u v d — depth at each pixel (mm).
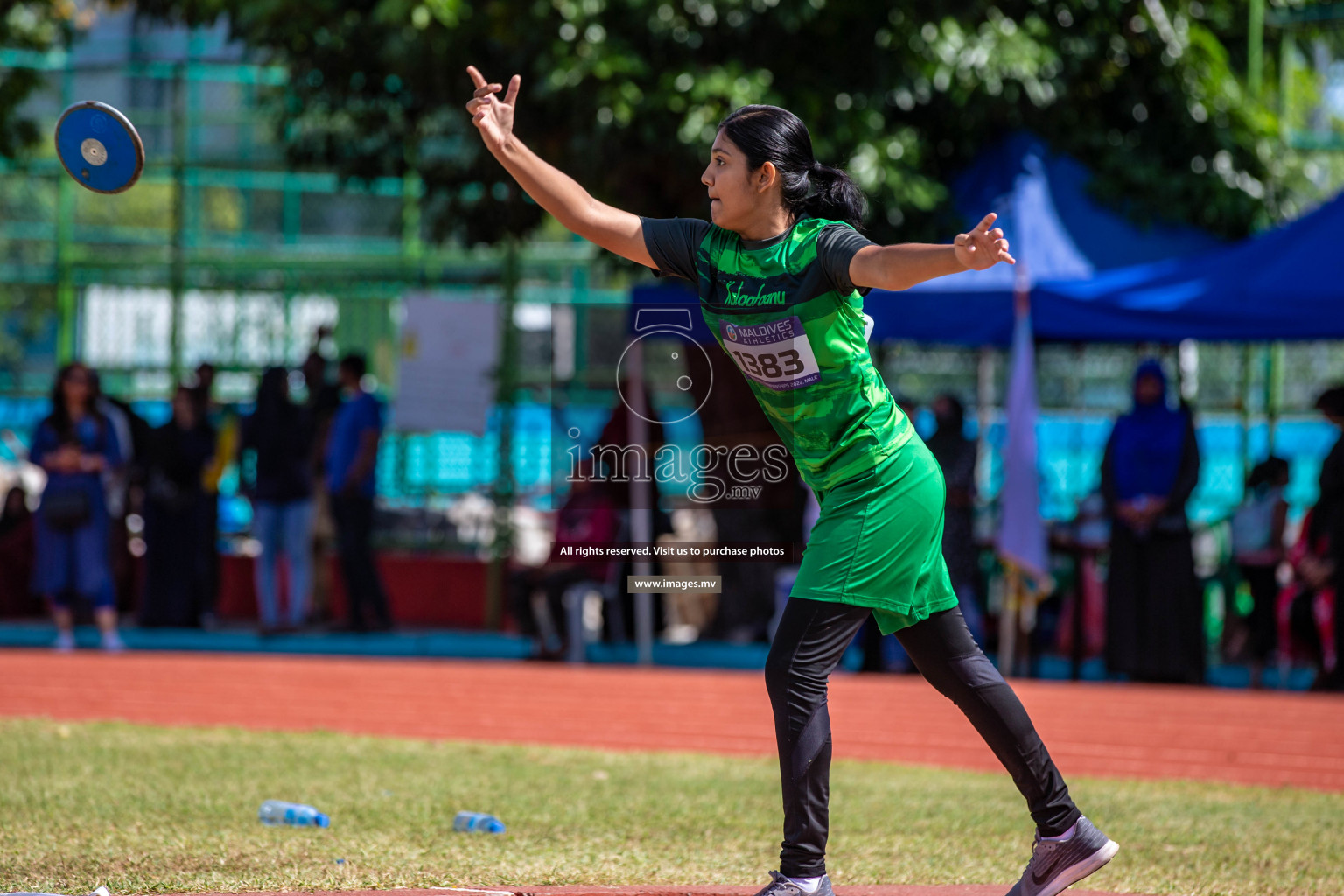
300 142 35875
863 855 12625
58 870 11148
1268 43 36562
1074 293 28109
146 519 34344
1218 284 27750
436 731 21281
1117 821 14477
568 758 18484
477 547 38812
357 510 33688
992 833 13703
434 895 10500
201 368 35156
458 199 35938
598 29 28594
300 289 40281
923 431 35062
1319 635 28297
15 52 38094
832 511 9719
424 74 30688
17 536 36406
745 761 18641
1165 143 34031
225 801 14477
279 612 37031
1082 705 24672
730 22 28641
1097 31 32594
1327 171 35969
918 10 29891
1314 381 37062
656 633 34531
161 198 51094
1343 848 13125
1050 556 32188
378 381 43281
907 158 30500
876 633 29453
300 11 30891
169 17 35781
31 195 50812
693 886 11141
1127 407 36281
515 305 36344
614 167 30125
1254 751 20328
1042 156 32594
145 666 28141
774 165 9414
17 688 24906
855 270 9031
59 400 30406
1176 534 28000
